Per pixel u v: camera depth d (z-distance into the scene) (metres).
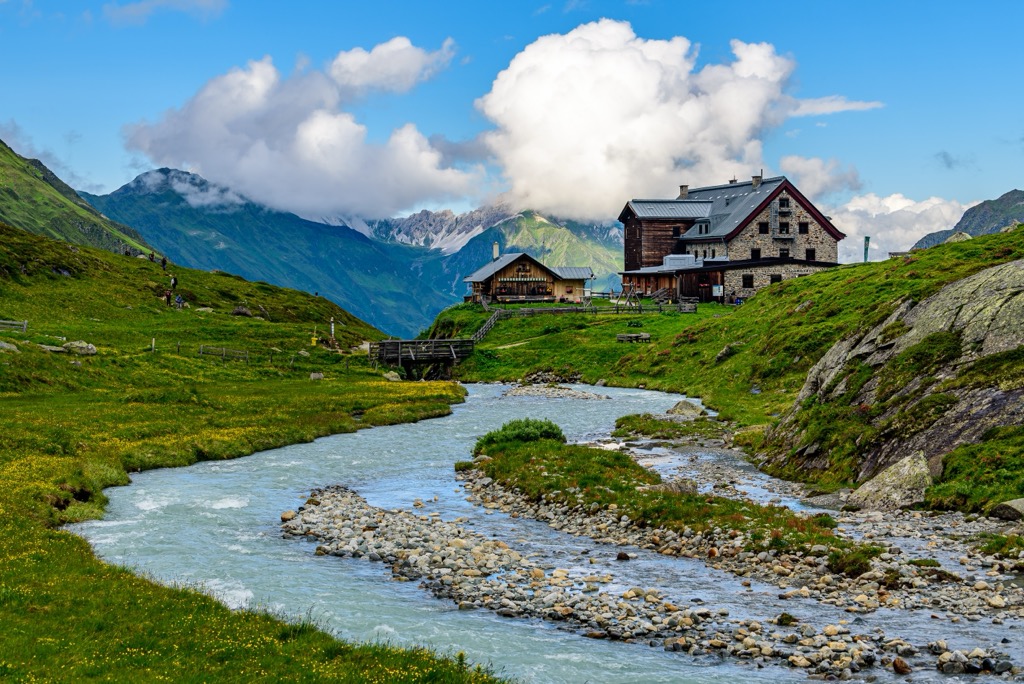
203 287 157.50
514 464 43.88
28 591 22.44
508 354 113.50
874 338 49.44
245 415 61.97
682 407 66.75
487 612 24.25
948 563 26.91
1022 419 35.34
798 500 37.84
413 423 66.88
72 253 139.12
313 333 125.81
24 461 39.75
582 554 30.41
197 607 22.73
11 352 69.31
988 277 46.28
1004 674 18.80
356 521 34.69
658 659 20.53
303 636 20.80
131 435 50.59
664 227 156.75
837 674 19.14
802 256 142.62
